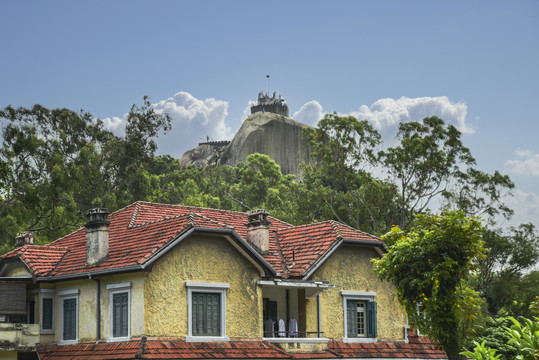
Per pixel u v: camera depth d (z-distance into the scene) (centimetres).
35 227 5928
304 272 3162
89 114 7331
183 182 10900
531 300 7300
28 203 5638
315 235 3462
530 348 1534
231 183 14088
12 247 5156
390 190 7062
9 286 3012
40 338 3055
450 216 3097
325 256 3262
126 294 2812
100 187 6988
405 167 7056
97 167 6912
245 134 18562
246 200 10869
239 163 15512
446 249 3030
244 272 3005
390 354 3409
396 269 3075
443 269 2978
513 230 7562
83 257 3117
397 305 3566
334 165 7131
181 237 2814
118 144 7319
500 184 7019
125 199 7038
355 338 3372
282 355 2956
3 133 5731
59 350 2986
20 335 2997
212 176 13575
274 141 18600
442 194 7100
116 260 2880
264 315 3216
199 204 8350
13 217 5322
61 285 3102
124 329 2792
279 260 3319
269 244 3484
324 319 3284
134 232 3127
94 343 2889
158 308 2742
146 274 2734
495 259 7469
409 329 3609
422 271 3033
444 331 3009
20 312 3022
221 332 2884
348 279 3412
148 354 2617
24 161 5894
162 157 14262
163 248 2752
